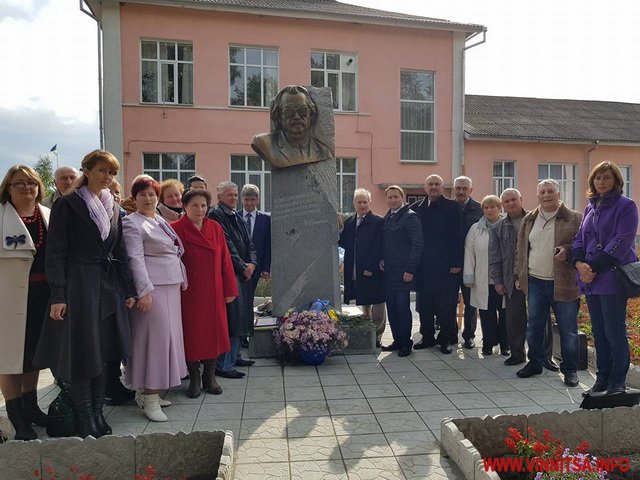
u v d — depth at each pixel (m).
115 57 14.07
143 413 4.05
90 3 13.93
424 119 16.62
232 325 4.96
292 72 15.29
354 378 4.90
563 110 21.47
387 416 3.91
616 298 3.95
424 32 16.22
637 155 19.38
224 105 14.84
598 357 4.22
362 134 15.93
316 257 6.08
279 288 6.07
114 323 3.59
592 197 4.21
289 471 3.05
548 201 4.69
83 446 2.87
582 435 3.17
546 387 4.61
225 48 14.75
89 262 3.44
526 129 18.48
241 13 14.73
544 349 5.21
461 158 16.88
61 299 3.31
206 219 4.52
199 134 14.73
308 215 6.08
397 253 5.73
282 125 6.05
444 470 3.04
